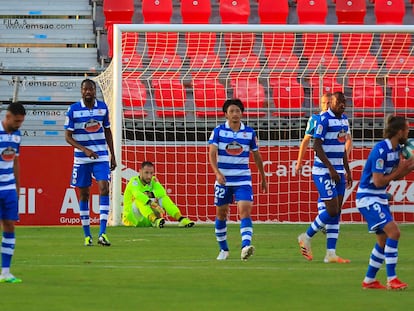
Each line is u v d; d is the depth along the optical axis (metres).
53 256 37.38
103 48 80.75
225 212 36.34
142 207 58.41
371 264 26.92
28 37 80.44
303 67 76.88
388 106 74.19
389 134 27.02
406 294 25.59
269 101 67.38
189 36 77.19
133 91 71.88
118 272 31.11
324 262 35.56
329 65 76.25
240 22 81.62
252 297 24.81
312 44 79.38
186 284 27.72
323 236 51.03
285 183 63.56
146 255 38.16
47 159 60.56
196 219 63.62
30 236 49.66
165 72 73.94
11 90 77.31
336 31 60.59
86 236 43.56
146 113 71.44
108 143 43.81
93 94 42.88
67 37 80.81
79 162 43.41
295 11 84.44
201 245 43.78
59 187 60.59
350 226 60.12
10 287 26.81
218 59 76.94
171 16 82.75
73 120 42.91
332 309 22.59
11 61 79.50
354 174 63.75
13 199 28.11
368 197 27.09
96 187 60.88
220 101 72.31
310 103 70.00
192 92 72.31
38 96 77.06
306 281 28.73
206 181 63.69
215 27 60.59
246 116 72.50
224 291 26.06
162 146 63.56
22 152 60.44
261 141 67.56
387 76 71.25
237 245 43.88
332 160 36.78
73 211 60.69
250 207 35.62
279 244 44.94
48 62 79.75
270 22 81.69
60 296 24.80
